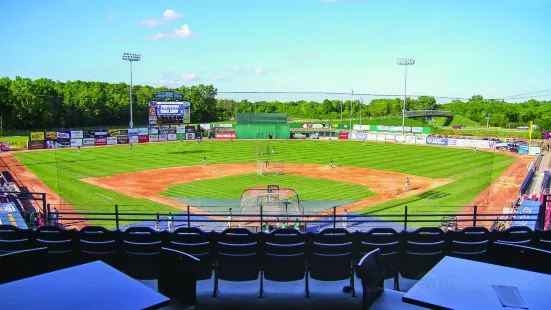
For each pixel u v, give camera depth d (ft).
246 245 27.81
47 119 311.27
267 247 28.32
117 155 217.15
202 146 261.65
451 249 31.37
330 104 498.69
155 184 144.87
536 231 32.45
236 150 242.78
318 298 27.25
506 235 31.96
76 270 19.58
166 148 249.34
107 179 152.46
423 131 320.91
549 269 22.43
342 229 31.27
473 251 31.12
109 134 266.16
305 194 130.31
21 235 31.81
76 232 31.30
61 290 17.72
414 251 30.25
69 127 319.27
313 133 323.37
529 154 217.15
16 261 21.53
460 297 17.31
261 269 29.37
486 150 240.73
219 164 191.52
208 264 29.01
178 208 110.42
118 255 30.91
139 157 211.20
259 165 187.11
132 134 276.00
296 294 27.81
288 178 158.20
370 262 20.11
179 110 292.61
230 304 26.32
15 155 211.82
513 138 271.90
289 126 318.04
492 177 156.76
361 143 286.46
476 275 19.22
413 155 223.92
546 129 296.92
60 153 221.46
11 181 139.64
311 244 29.84
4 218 61.82
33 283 18.30
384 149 251.39
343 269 28.66
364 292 18.92
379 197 127.13
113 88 433.07
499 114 336.70
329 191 135.33
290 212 100.32
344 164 193.67
